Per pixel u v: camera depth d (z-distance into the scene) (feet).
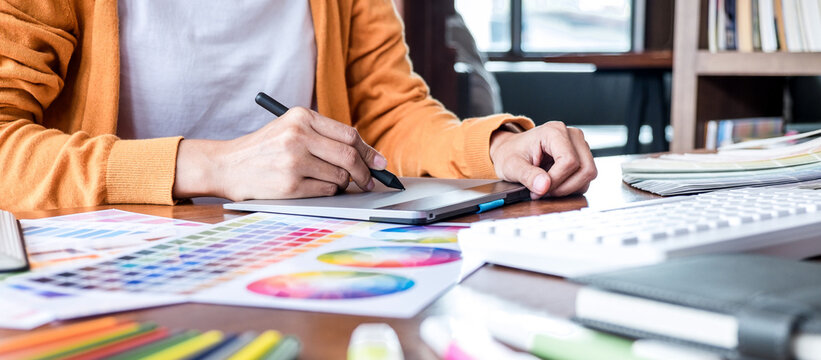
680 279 1.02
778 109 7.07
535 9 21.62
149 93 3.68
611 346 0.94
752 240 1.48
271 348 0.93
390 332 1.04
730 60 5.82
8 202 2.60
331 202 2.36
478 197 2.39
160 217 2.27
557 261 1.44
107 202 2.59
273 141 2.51
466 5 21.53
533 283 1.42
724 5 5.81
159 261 1.60
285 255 1.66
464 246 1.61
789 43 5.61
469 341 1.01
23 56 2.97
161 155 2.59
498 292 1.35
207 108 3.84
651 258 1.32
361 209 2.17
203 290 1.36
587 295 1.04
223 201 2.78
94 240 1.87
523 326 1.05
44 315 1.22
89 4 3.43
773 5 5.64
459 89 11.21
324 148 2.51
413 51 10.16
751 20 5.76
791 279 1.01
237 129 3.96
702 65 5.97
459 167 3.23
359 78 4.26
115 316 1.23
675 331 0.95
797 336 0.84
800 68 5.53
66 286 1.39
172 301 1.29
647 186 2.80
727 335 0.90
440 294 1.34
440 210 2.17
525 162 2.73
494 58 16.80
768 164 2.78
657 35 21.26
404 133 3.84
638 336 0.97
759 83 6.75
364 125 4.16
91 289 1.37
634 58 10.25
